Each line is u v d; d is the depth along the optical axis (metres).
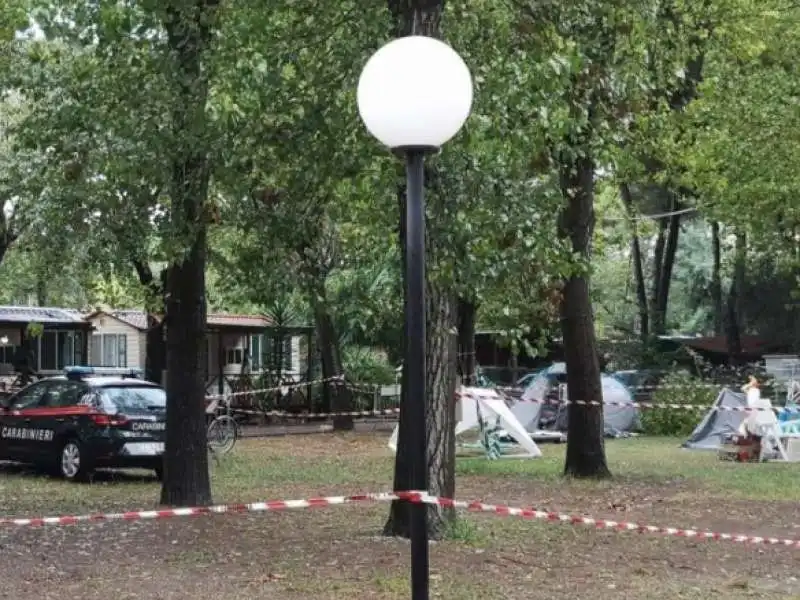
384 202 10.80
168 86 10.29
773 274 35.41
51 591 7.88
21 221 18.83
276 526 10.89
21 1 12.74
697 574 8.97
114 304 22.75
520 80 9.39
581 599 7.87
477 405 19.59
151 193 10.83
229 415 22.44
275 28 10.52
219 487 14.66
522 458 19.47
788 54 20.45
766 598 8.14
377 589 7.89
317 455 19.98
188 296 12.31
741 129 20.84
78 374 16.70
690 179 19.33
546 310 11.99
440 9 9.48
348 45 10.37
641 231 27.92
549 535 10.59
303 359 35.22
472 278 9.16
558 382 26.58
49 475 16.88
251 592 7.83
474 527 10.62
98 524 10.94
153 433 15.62
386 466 17.81
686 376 29.09
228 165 10.45
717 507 13.04
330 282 23.31
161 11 10.13
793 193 21.64
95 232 11.03
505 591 8.02
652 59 14.87
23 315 28.48
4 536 10.20
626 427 26.95
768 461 19.14
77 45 11.66
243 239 12.45
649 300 44.97
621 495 14.16
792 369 30.16
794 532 11.20
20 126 11.98
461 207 9.02
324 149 10.42
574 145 13.11
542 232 9.56
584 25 12.18
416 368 5.32
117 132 10.41
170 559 9.07
